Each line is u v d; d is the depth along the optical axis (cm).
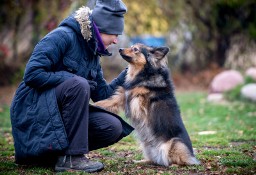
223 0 1872
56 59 513
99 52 549
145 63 615
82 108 511
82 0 1284
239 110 1213
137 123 600
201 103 1404
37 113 503
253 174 514
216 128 938
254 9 1889
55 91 506
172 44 1953
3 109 1274
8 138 814
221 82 1495
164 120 578
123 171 538
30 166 564
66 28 526
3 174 511
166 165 570
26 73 497
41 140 498
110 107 621
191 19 1936
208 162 588
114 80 651
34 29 1681
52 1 1530
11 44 1784
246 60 1958
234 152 650
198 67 2023
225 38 1973
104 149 717
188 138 589
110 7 536
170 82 621
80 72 538
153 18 1859
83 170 519
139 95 599
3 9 1705
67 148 509
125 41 1859
